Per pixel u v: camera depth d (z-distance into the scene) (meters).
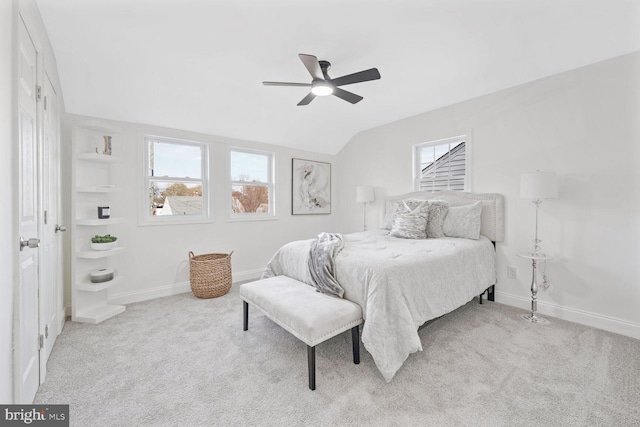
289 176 4.48
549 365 1.82
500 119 3.00
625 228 2.28
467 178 3.28
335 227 5.09
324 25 1.96
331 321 1.68
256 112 3.49
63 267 2.62
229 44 2.17
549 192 2.36
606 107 2.36
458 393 1.55
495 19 1.90
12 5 1.22
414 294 1.91
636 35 2.04
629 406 1.45
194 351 2.02
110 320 2.56
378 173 4.32
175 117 3.20
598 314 2.40
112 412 1.42
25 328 1.39
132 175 3.06
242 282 3.86
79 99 2.68
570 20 1.91
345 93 2.50
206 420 1.37
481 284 2.67
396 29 2.00
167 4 1.75
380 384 1.64
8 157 1.17
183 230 3.42
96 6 1.76
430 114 3.64
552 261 2.65
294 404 1.48
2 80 1.11
